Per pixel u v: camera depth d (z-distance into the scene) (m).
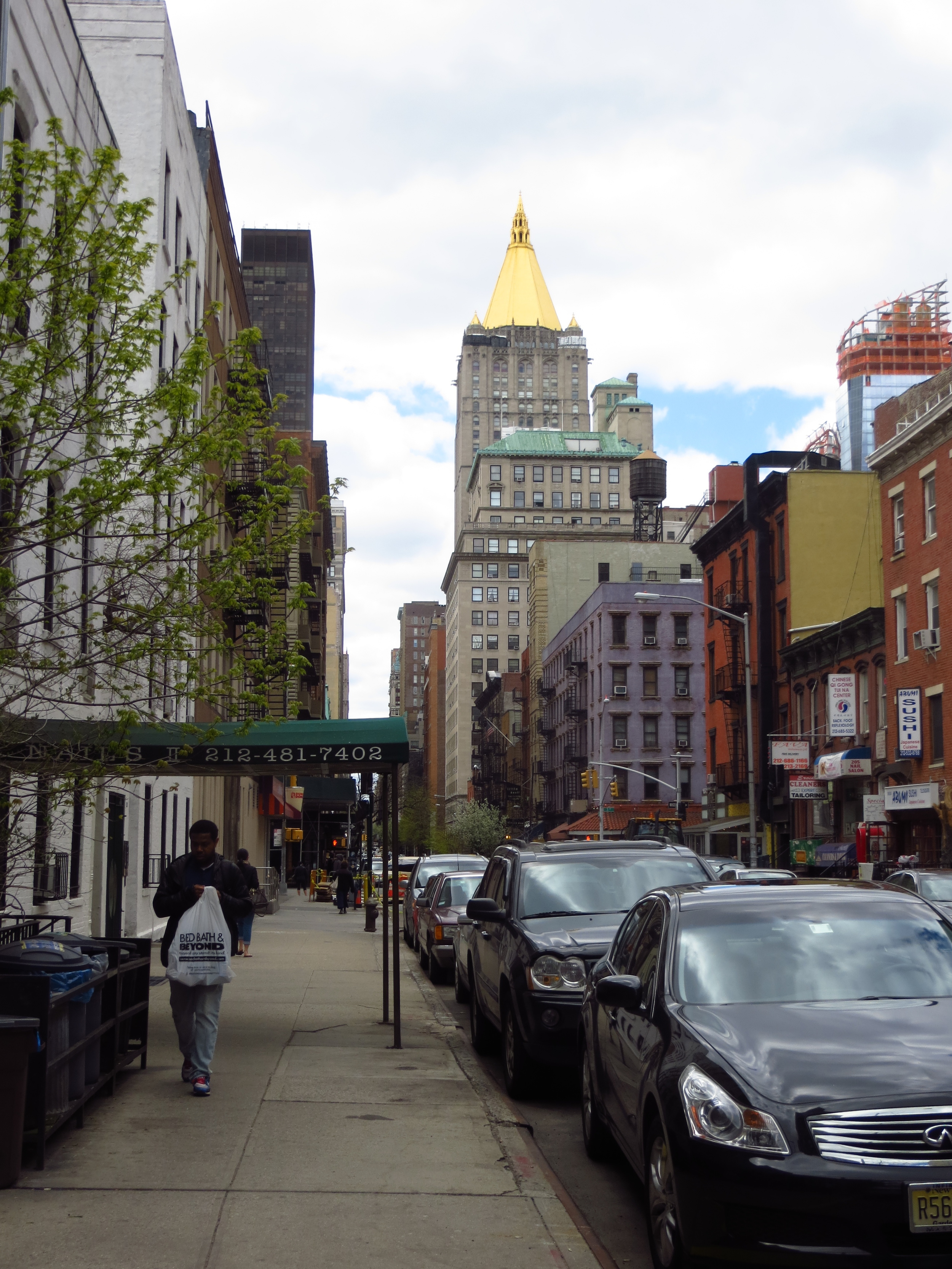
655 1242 5.86
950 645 36.00
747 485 53.41
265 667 10.03
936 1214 4.97
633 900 11.02
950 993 6.47
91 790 9.98
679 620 84.25
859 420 160.38
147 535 9.82
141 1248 5.83
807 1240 5.03
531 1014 9.74
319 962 22.30
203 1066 9.41
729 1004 6.36
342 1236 6.11
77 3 25.20
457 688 162.12
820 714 46.56
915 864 33.34
